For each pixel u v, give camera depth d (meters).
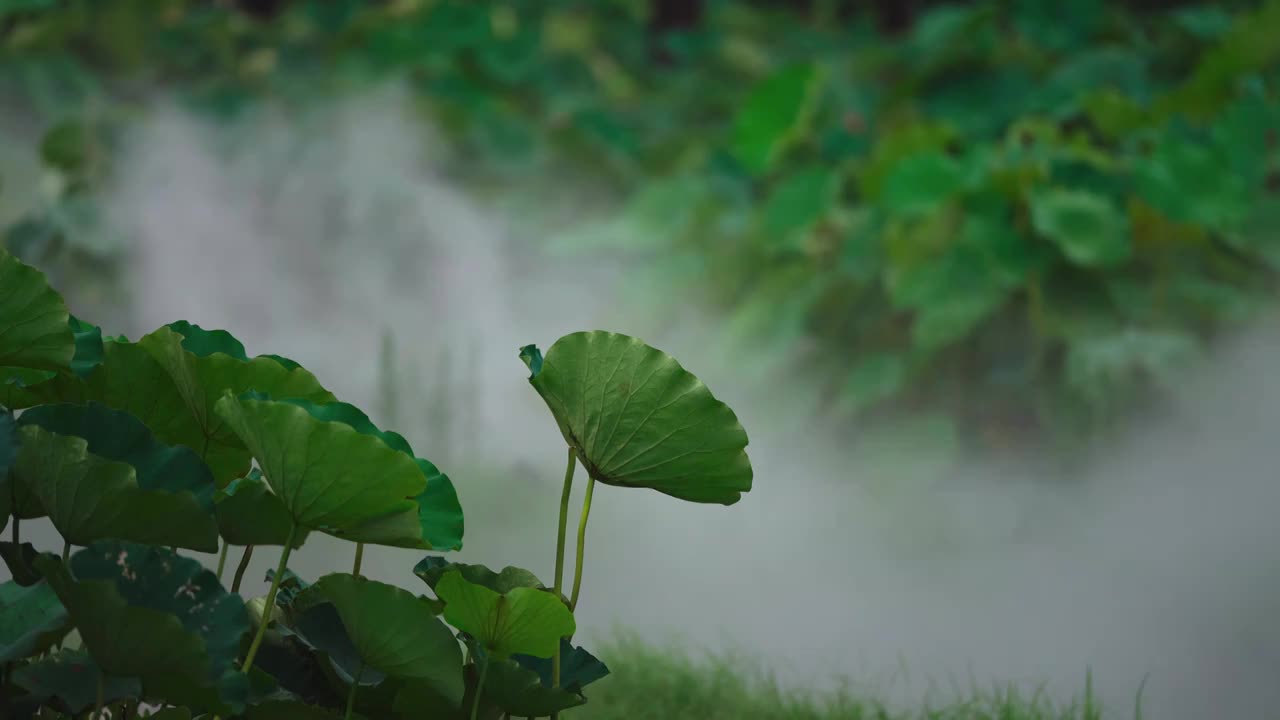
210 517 7.32
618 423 7.55
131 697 7.39
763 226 21.44
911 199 19.19
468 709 7.60
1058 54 28.69
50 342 7.54
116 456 7.41
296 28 37.31
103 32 35.00
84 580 7.05
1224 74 21.45
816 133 27.12
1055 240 17.88
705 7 45.75
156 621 7.07
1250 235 18.20
